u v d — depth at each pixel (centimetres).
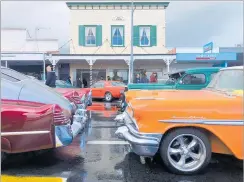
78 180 432
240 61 2312
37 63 2428
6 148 456
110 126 845
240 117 427
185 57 2195
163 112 429
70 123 524
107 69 2505
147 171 466
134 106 437
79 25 2483
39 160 523
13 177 441
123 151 578
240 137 427
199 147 445
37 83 608
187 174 447
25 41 2573
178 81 1030
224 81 546
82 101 757
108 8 2475
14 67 2494
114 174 455
